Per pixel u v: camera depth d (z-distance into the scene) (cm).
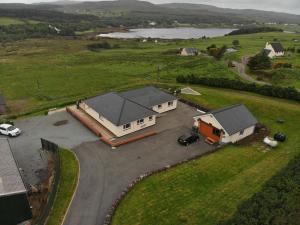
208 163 4253
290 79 8931
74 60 13612
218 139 4938
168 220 3162
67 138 5100
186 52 13750
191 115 6019
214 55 12900
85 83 9112
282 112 5972
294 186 2978
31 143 4981
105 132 5247
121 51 16475
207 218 3173
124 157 4481
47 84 9138
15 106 7144
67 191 3688
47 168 4266
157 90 6444
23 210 3166
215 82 7756
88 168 4188
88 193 3653
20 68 11694
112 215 3234
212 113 4959
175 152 4641
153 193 3609
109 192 3678
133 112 5278
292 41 17538
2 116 6131
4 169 3547
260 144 4856
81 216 3278
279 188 2992
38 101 7481
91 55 15100
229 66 11175
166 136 5147
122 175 4031
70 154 4566
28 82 9438
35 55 15338
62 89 8531
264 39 19100
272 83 8800
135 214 3262
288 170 3312
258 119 5878
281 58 12219
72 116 6041
